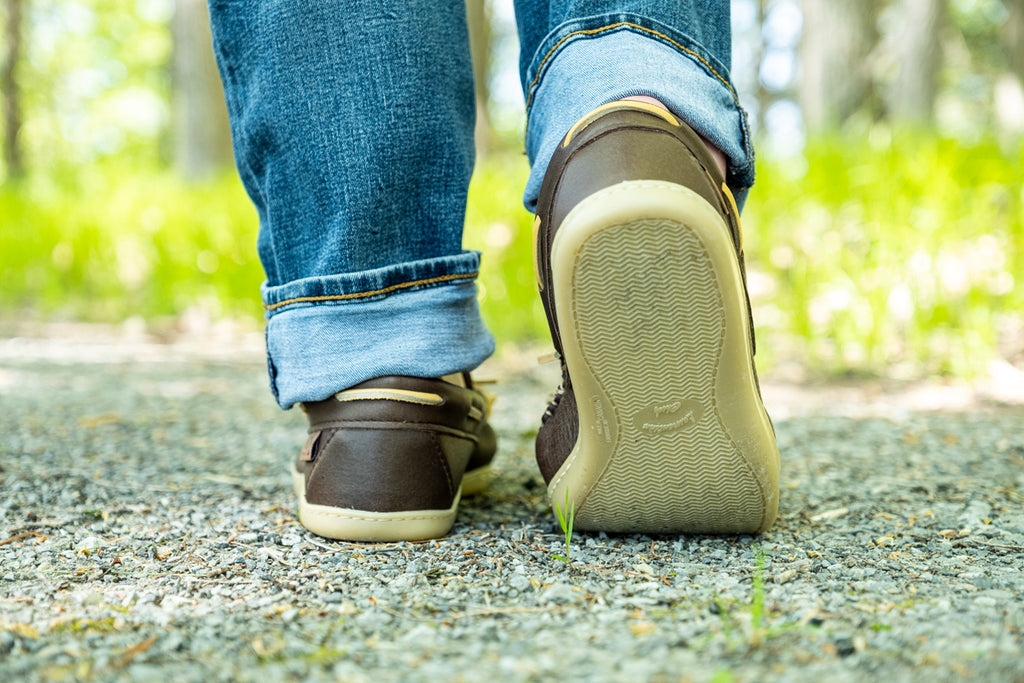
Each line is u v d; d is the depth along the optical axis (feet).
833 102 18.54
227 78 3.37
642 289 2.50
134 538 3.29
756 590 2.31
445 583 2.74
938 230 7.91
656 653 2.08
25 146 55.26
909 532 3.31
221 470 4.71
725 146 2.83
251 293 13.20
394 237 3.25
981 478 4.32
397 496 3.21
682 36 2.92
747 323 2.70
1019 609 2.37
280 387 3.34
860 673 1.93
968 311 7.84
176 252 14.26
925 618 2.30
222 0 3.27
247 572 2.87
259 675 2.00
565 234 2.47
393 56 3.11
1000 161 7.77
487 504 3.88
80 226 15.25
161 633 2.27
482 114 19.43
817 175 8.80
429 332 3.25
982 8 44.32
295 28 3.11
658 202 2.39
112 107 58.90
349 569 2.90
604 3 2.96
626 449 2.86
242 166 3.41
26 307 16.92
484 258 10.53
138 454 5.15
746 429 2.80
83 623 2.34
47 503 3.83
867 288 8.50
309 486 3.33
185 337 13.34
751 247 9.23
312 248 3.26
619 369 2.66
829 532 3.34
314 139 3.14
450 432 3.32
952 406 6.82
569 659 2.07
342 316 3.22
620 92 2.72
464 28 3.42
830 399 7.31
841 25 18.43
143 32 53.78
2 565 2.95
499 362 9.93
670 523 3.14
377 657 2.12
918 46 20.42
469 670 2.02
